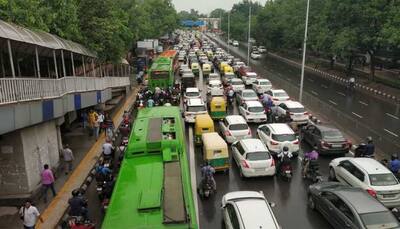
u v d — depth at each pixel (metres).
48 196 15.50
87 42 27.61
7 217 13.79
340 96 37.97
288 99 30.92
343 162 16.30
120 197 10.23
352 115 29.62
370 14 39.47
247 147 17.61
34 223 12.02
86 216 12.95
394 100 35.72
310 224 13.52
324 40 48.88
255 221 11.18
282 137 19.88
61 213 14.07
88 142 22.75
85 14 27.97
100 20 28.52
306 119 25.48
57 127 19.08
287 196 15.79
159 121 16.70
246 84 43.19
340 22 46.41
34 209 11.95
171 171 11.68
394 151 20.55
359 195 12.69
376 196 13.91
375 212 11.66
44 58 21.64
